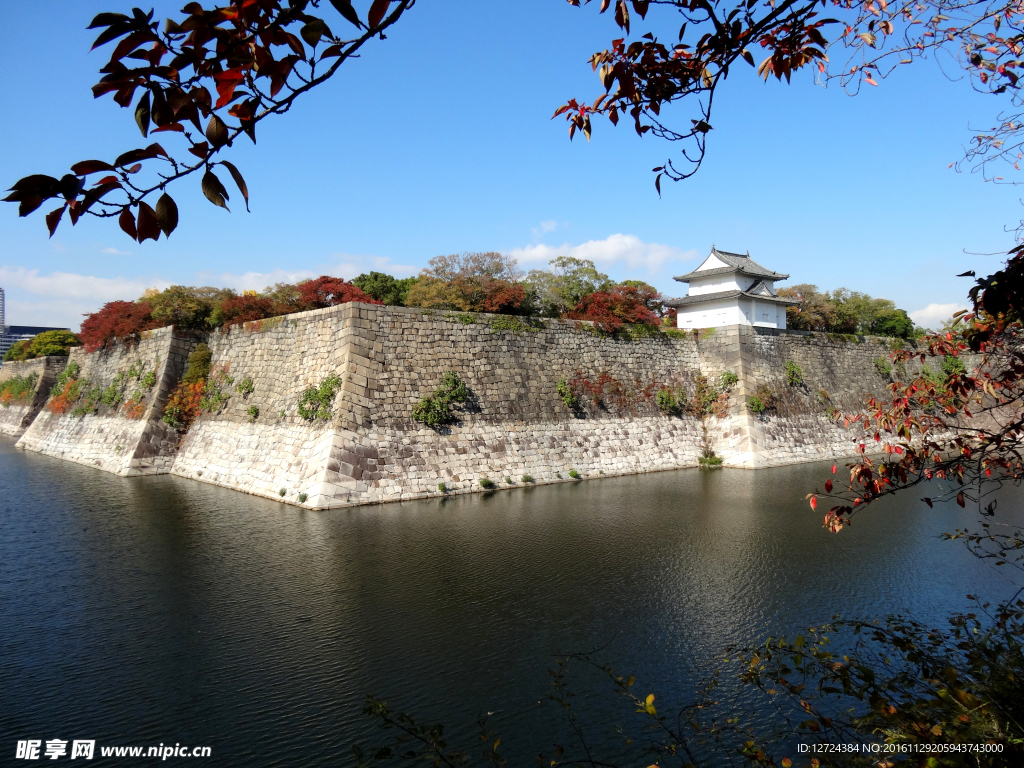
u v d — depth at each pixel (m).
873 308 54.44
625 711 9.44
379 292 43.31
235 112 2.89
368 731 8.98
